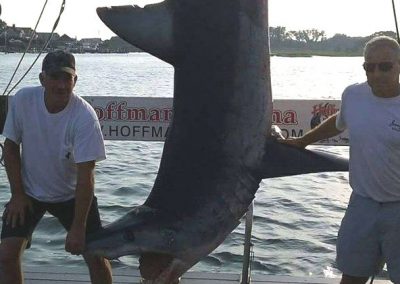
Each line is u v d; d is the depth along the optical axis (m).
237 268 5.36
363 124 3.14
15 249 3.24
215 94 2.76
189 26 2.75
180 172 2.76
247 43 2.76
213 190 2.75
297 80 39.22
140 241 2.63
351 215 3.34
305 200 7.75
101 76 40.56
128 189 8.39
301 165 2.77
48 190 3.35
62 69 3.09
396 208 3.22
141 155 11.54
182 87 2.79
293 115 4.50
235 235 6.20
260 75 2.79
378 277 4.72
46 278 4.25
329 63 94.88
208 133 2.77
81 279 4.25
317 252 5.75
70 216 3.44
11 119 3.30
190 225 2.71
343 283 3.47
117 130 4.62
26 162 3.33
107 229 2.67
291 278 4.29
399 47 3.05
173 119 2.82
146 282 2.69
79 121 3.20
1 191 8.10
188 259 2.75
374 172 3.18
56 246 5.89
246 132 2.78
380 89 3.08
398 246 3.25
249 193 2.81
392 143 3.10
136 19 2.74
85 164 3.18
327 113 4.46
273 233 6.30
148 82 32.06
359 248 3.32
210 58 2.76
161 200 2.73
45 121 3.23
